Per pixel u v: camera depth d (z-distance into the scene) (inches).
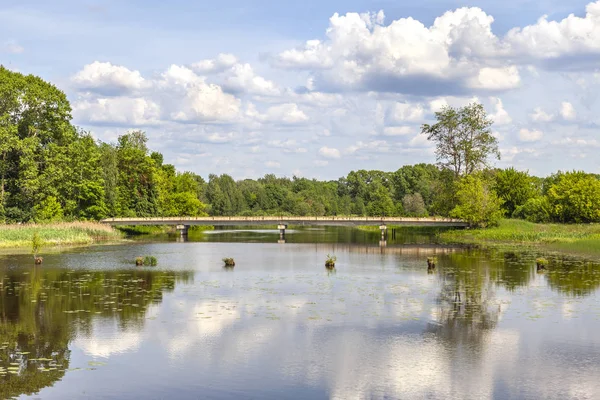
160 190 5182.1
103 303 1253.1
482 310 1184.8
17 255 2305.6
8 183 3331.7
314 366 835.4
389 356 880.3
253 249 2787.9
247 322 1079.6
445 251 2623.0
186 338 972.6
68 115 3489.2
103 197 4047.7
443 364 843.4
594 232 3339.1
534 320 1096.2
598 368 826.2
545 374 802.8
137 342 950.4
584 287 1462.8
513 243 3100.4
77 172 3612.2
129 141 5836.6
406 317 1121.4
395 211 6555.1
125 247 2844.5
